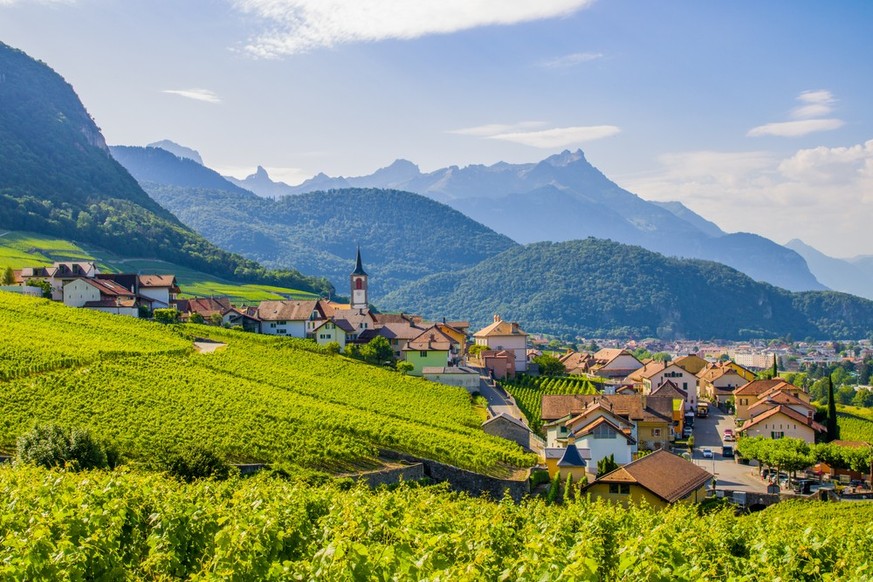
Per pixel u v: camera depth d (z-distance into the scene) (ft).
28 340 353.31
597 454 316.60
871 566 121.70
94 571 99.91
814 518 216.54
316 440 273.54
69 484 137.69
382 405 363.15
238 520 112.06
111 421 260.21
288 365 412.36
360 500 142.72
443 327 582.35
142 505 130.21
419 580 85.76
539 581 90.17
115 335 406.82
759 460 329.72
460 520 135.64
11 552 93.20
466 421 362.12
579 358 650.84
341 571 88.28
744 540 148.15
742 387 474.49
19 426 242.99
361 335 511.81
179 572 109.40
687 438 401.90
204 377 343.67
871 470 316.60
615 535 136.98
